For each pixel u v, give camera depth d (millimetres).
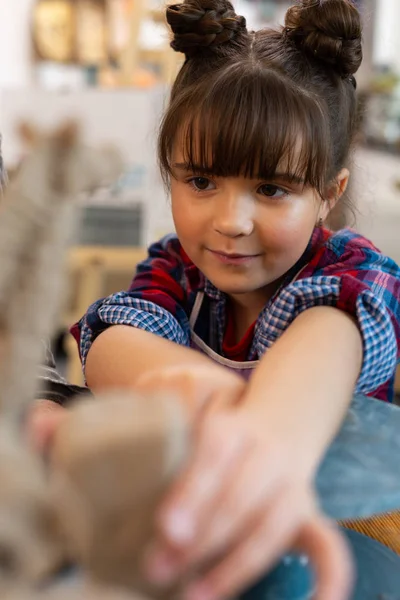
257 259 710
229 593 258
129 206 1756
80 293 1738
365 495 365
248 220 685
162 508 230
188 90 755
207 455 268
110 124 1713
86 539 224
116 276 1914
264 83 709
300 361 457
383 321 606
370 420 461
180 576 242
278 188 692
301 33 795
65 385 604
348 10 785
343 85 826
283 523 273
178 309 815
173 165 744
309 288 650
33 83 2959
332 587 268
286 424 368
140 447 216
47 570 231
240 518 261
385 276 716
